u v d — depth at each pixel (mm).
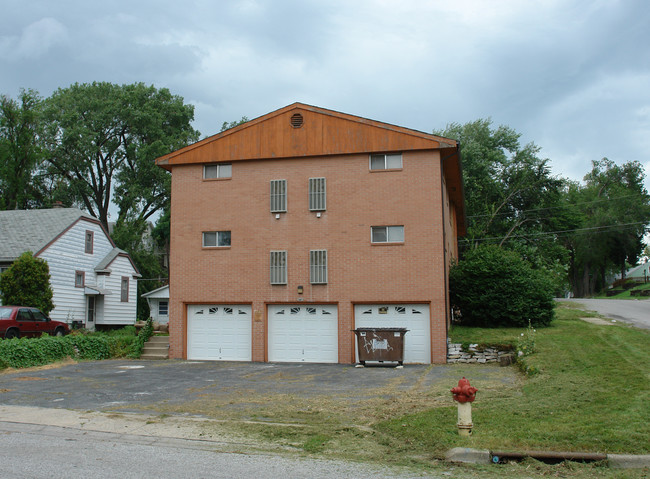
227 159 22047
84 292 32250
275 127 21906
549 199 48344
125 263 36438
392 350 18781
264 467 7352
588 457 7559
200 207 22281
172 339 21984
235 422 10180
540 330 21422
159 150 46750
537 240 47562
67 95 48125
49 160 46969
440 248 20203
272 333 21375
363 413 10875
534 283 22578
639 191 73938
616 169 75250
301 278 21141
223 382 15336
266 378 16172
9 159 39625
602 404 10258
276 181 21719
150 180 48812
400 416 10375
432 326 19906
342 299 20750
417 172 20672
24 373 17047
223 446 8578
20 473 6832
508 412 10188
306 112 21703
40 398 12766
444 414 10234
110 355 22188
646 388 11227
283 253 21391
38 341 19453
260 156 21797
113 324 34688
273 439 9000
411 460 7824
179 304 22031
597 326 22484
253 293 21484
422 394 12766
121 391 13773
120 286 35719
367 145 21016
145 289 47094
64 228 30828
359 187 21047
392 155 21016
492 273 22547
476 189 46562
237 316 21750
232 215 21969
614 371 13227
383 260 20578
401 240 20656
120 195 49219
